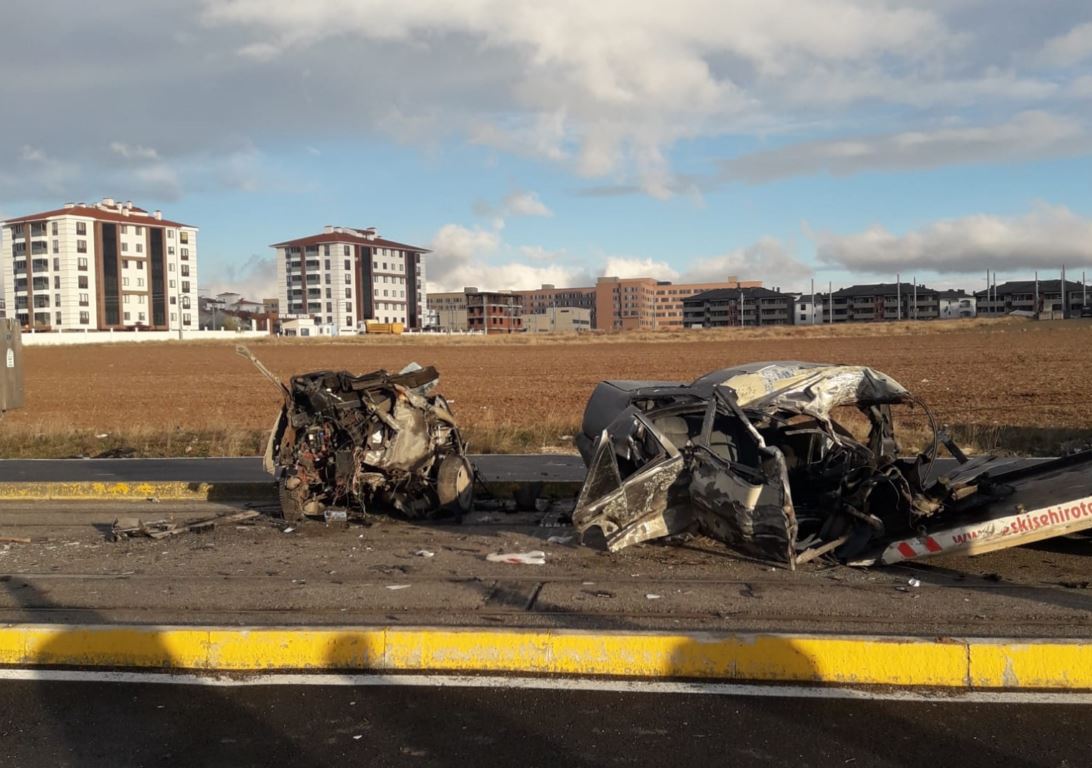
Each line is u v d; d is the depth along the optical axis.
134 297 125.19
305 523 9.66
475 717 4.47
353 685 4.91
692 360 52.34
